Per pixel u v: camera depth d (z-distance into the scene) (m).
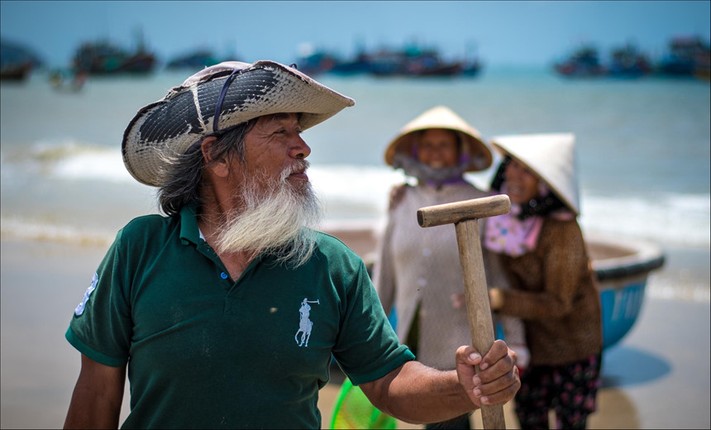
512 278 4.67
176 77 141.75
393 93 62.75
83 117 43.16
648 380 6.73
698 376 6.79
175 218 2.45
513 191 4.66
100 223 13.12
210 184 2.47
